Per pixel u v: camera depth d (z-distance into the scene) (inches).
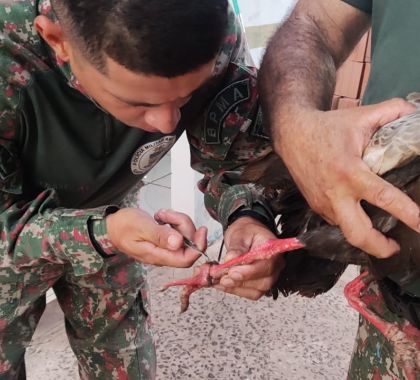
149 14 28.9
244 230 42.9
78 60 34.4
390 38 38.5
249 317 91.1
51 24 35.0
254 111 47.4
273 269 41.2
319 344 85.9
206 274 40.1
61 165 45.5
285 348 85.0
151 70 30.8
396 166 32.7
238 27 47.8
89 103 42.4
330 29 45.2
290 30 44.6
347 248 36.6
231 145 49.1
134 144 46.2
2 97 39.7
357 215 31.6
